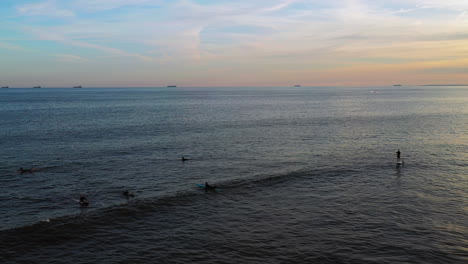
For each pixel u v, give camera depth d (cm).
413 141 6912
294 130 8588
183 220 3072
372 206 3359
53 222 3003
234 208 3344
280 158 5466
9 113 12762
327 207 3347
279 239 2695
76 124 9462
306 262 2362
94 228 2905
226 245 2609
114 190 3916
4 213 3228
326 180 4228
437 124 9694
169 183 4178
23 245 2606
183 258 2431
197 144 6662
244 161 5288
